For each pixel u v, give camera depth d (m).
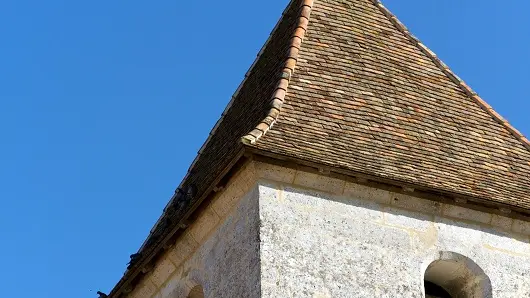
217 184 19.97
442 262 20.17
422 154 21.05
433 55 23.56
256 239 19.33
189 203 20.84
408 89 22.47
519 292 20.22
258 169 19.62
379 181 19.94
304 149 19.80
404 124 21.58
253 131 19.75
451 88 23.06
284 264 19.16
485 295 20.16
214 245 20.39
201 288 20.88
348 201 19.94
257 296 18.92
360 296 19.25
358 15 23.62
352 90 21.78
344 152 20.17
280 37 23.42
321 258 19.38
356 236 19.72
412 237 20.02
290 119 20.41
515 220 20.70
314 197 19.80
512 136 22.64
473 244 20.34
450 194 20.22
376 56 22.86
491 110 22.95
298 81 21.41
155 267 21.55
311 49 22.30
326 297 19.09
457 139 21.86
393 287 19.52
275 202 19.58
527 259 20.55
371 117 21.36
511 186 21.22
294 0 23.92
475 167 21.36
